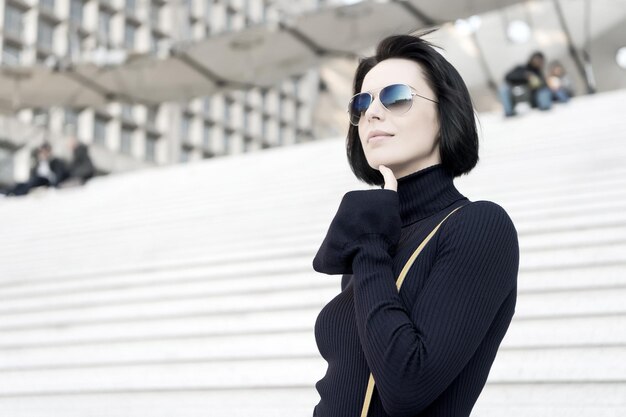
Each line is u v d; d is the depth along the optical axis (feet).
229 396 12.88
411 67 5.17
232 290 17.13
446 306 4.23
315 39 53.21
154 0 177.99
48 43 153.58
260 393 12.66
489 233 4.47
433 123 5.08
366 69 5.62
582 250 14.85
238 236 23.44
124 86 59.00
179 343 15.33
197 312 16.30
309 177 30.96
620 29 74.23
